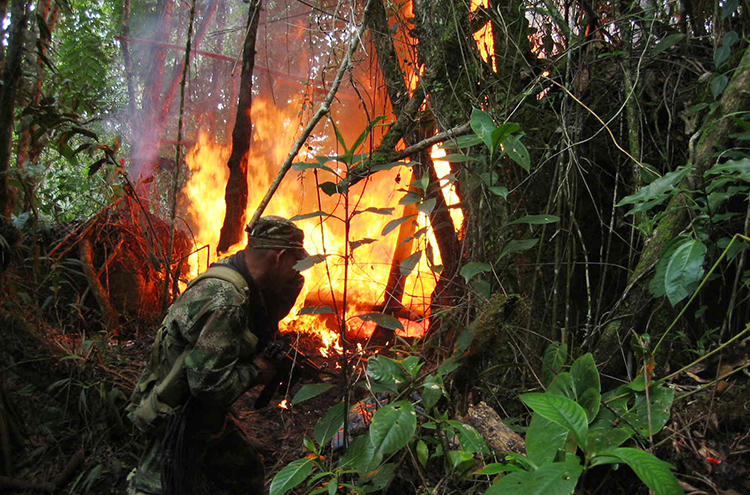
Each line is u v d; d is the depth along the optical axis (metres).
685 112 2.48
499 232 2.33
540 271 2.44
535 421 1.35
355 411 2.44
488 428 1.82
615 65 2.81
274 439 2.96
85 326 3.87
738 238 1.85
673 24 2.84
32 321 3.18
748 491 1.70
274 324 2.26
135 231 4.23
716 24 2.46
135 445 2.74
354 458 1.66
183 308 2.00
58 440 2.75
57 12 4.08
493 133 1.60
